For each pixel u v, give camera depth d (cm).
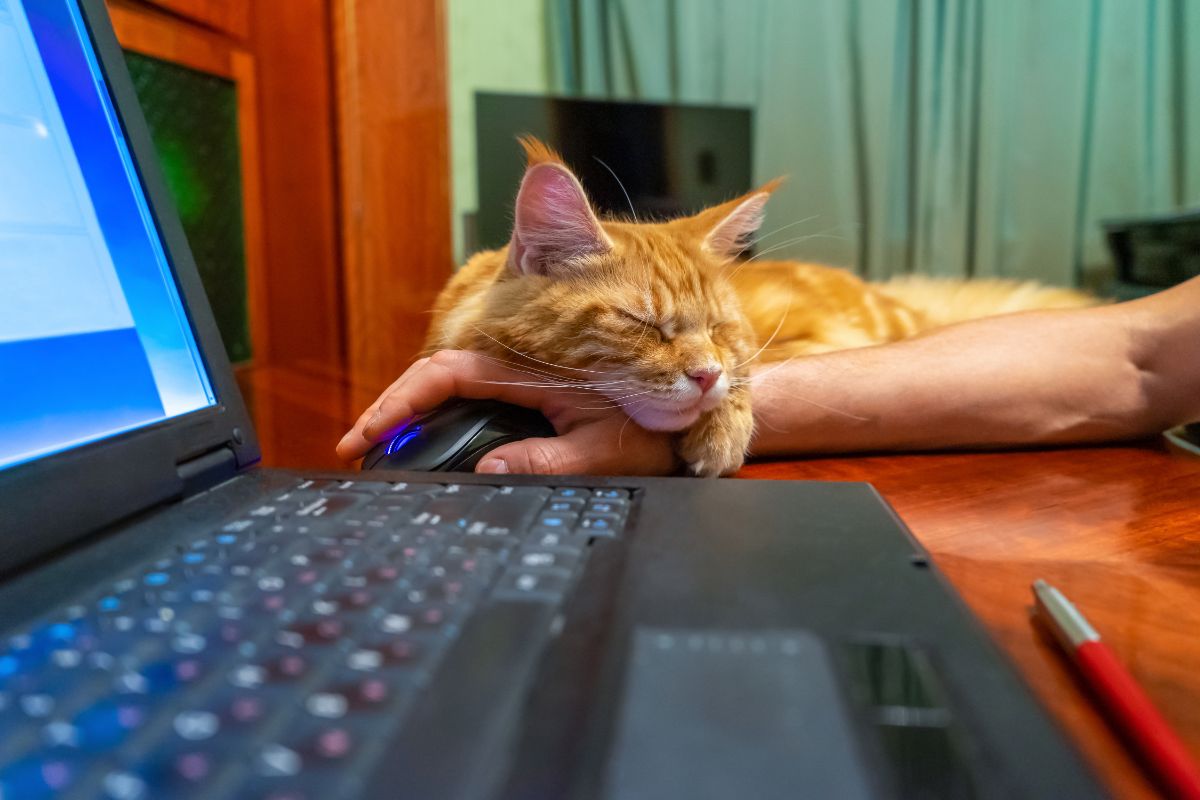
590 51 301
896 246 313
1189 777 28
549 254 107
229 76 220
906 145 307
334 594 38
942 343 92
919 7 294
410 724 28
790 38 296
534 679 31
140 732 28
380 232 253
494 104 242
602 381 94
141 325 58
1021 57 296
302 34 236
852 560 43
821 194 305
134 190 61
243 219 232
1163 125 291
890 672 31
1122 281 193
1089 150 302
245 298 237
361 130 243
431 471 70
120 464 52
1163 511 66
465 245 253
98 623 36
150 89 193
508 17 301
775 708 29
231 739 27
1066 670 38
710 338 109
